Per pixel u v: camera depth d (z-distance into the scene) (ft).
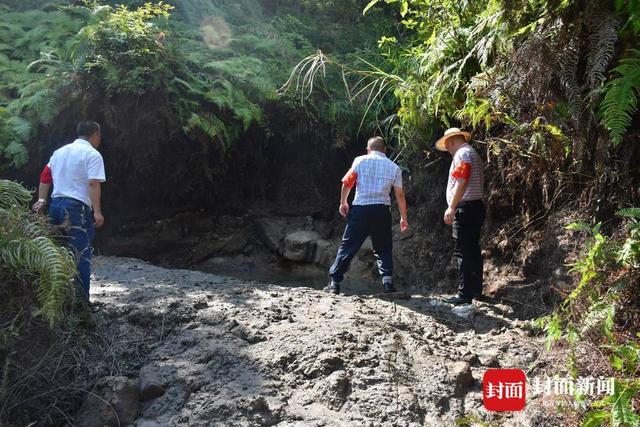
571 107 14.30
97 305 14.82
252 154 30.53
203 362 12.51
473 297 17.90
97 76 25.66
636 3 12.98
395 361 12.59
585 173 15.70
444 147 18.71
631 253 11.39
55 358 12.10
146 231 30.12
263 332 13.55
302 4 37.24
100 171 15.79
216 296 16.15
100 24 25.88
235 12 35.04
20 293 11.59
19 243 11.13
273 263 29.25
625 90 12.64
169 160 28.99
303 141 30.63
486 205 19.93
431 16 20.39
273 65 29.99
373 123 27.99
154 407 11.50
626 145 14.40
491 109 17.53
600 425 9.99
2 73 27.43
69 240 15.20
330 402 11.35
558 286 15.71
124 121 26.94
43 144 26.78
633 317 11.77
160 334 13.89
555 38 14.53
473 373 12.66
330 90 29.84
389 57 25.94
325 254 27.40
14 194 12.67
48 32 28.94
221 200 31.17
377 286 23.48
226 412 10.91
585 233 15.24
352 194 30.58
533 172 17.70
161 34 26.78
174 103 26.73
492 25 16.20
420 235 24.29
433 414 11.25
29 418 11.46
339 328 13.62
